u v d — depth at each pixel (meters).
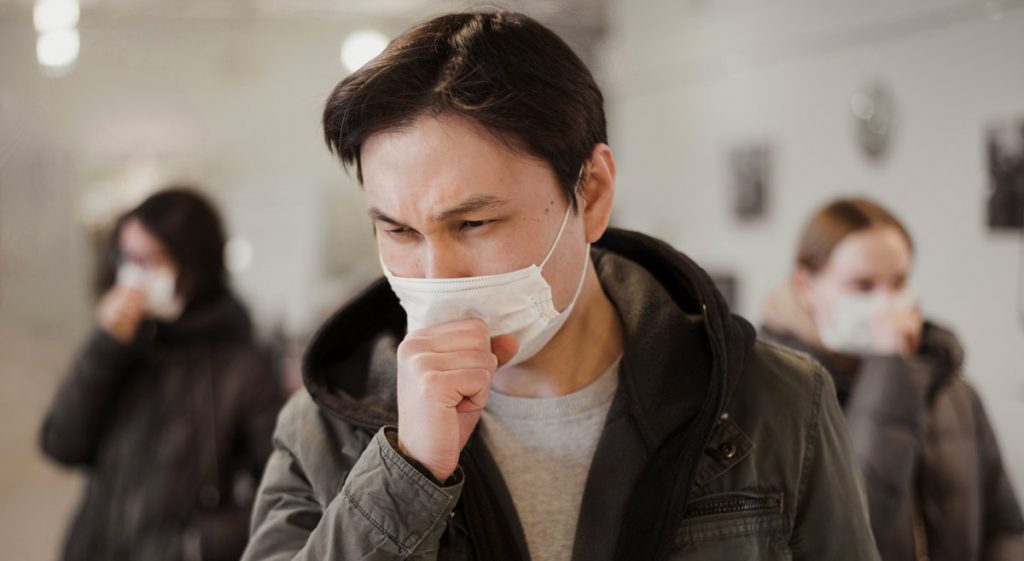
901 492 1.71
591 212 0.99
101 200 6.29
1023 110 2.85
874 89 3.51
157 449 2.20
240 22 6.35
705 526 0.97
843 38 3.70
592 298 1.05
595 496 0.97
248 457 2.24
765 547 0.98
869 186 3.58
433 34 0.87
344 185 6.45
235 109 6.44
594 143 0.94
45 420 2.33
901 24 3.37
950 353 1.87
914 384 1.78
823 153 3.87
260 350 2.35
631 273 1.09
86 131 6.23
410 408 0.88
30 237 6.21
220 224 2.42
